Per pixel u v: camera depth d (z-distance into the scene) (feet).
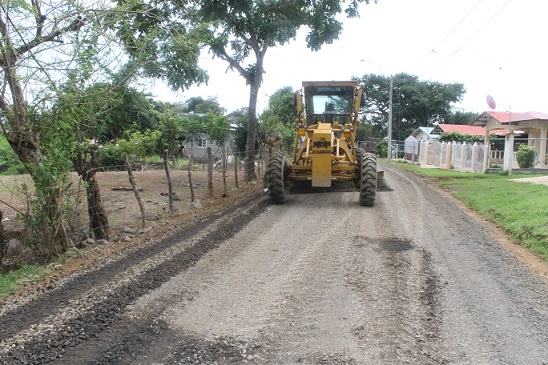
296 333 14.38
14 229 28.27
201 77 39.04
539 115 72.28
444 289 17.97
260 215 32.48
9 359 12.89
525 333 14.38
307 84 42.86
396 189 46.98
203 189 48.78
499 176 60.18
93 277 19.70
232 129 90.63
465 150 72.33
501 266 20.81
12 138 21.81
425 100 180.24
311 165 38.17
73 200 25.64
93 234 26.78
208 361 12.78
